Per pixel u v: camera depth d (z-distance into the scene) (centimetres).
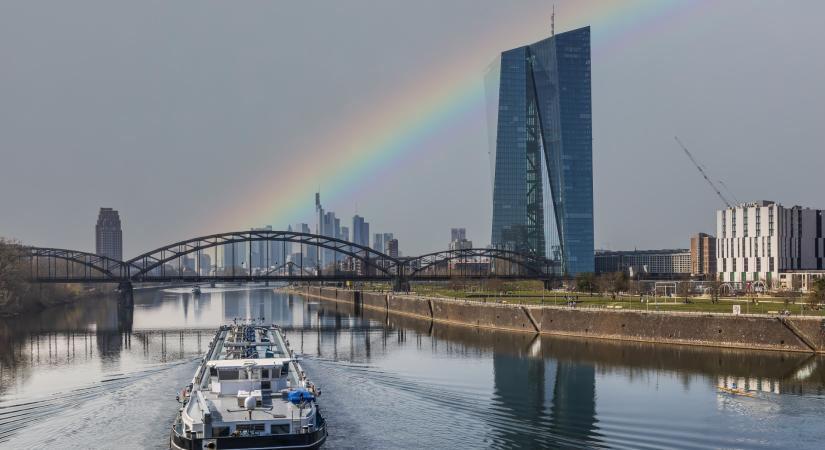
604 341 16112
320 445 6731
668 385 10625
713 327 14650
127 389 10006
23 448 7075
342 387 10006
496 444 7206
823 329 13200
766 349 13812
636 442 7431
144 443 7206
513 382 10769
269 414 6619
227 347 10275
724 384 10638
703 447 7269
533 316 18650
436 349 15225
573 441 7381
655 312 15725
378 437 7338
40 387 10394
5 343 16925
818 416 8588
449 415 8331
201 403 6806
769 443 7475
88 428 7762
